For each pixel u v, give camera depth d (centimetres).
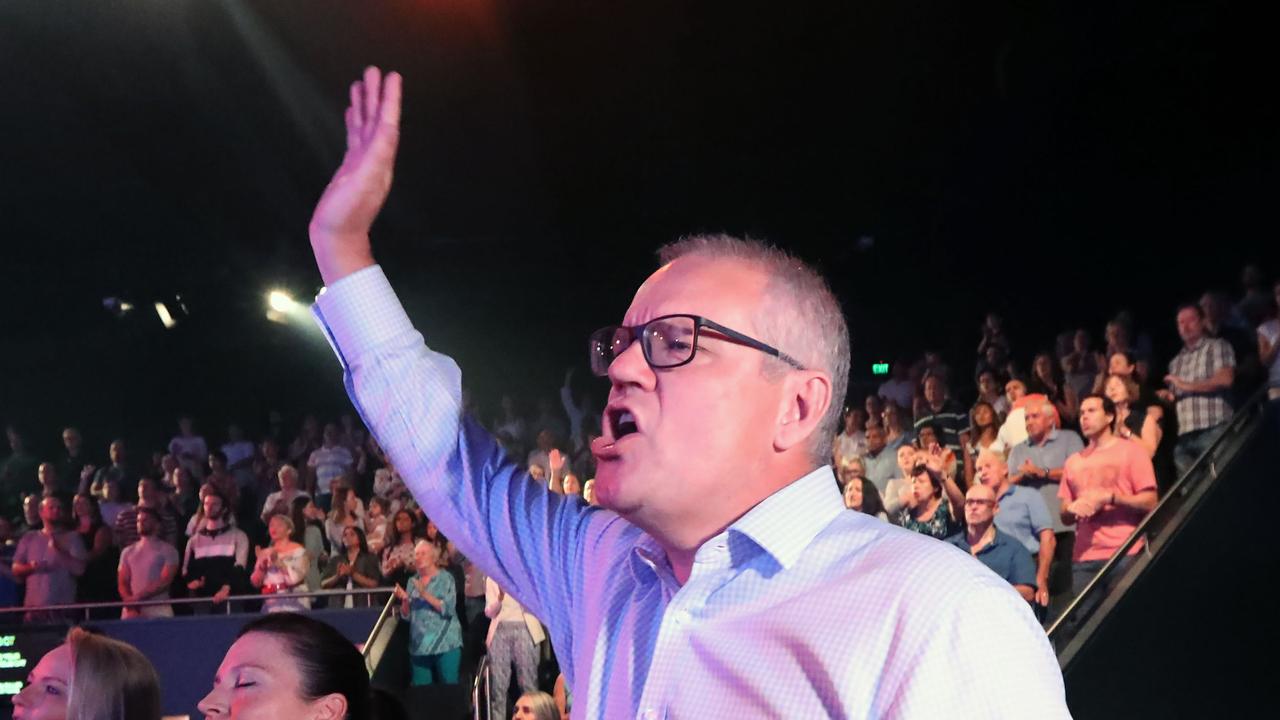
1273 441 644
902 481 755
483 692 701
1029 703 120
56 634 888
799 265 153
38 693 281
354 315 180
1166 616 593
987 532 607
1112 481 616
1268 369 665
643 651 147
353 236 185
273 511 905
